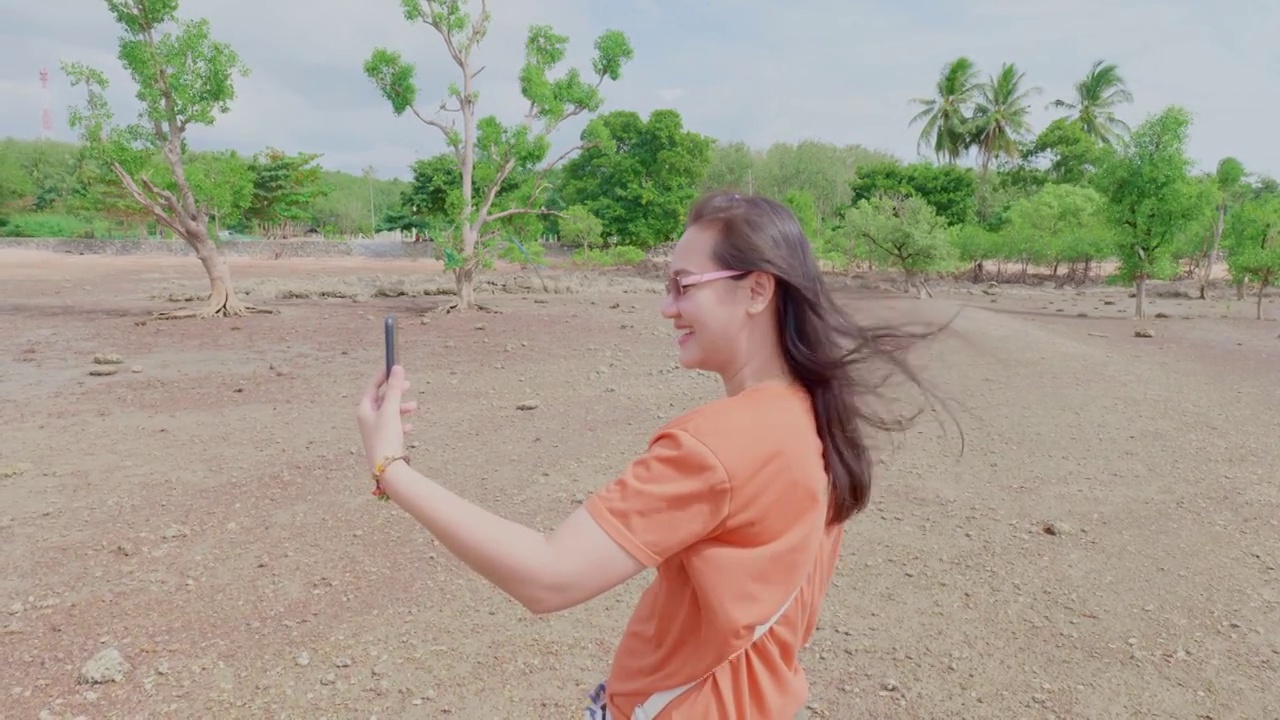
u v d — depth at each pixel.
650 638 1.36
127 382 11.50
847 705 3.82
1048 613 4.73
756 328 1.34
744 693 1.29
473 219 21.22
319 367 12.71
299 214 67.38
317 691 3.92
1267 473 7.46
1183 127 22.08
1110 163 22.80
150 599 4.88
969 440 8.25
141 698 3.85
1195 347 16.03
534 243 29.31
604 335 16.16
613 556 1.18
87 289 27.53
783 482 1.22
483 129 21.12
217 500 6.59
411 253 58.31
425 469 7.39
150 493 6.76
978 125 60.44
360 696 3.88
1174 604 4.84
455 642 4.38
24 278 32.25
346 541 5.75
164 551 5.57
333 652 4.28
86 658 4.21
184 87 18.64
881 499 6.59
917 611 4.75
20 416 9.45
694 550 1.23
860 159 81.12
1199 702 3.84
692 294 1.34
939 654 4.28
